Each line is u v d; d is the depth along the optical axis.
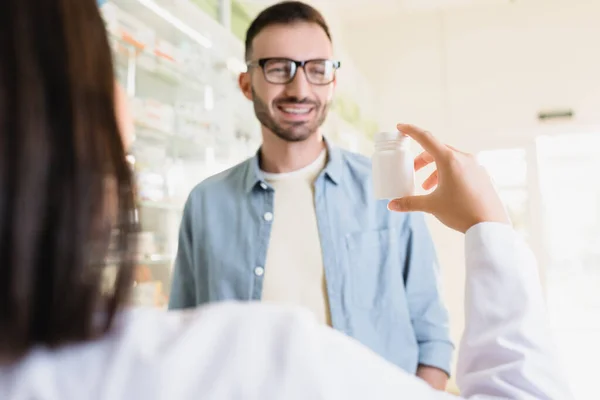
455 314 4.63
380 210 1.27
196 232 1.32
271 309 0.38
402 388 0.38
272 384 0.33
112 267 0.36
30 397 0.32
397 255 1.25
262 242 1.22
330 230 1.21
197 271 1.31
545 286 4.59
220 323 0.36
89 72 0.34
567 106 4.63
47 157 0.31
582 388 4.05
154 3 1.73
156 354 0.34
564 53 4.67
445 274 4.69
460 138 4.93
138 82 1.94
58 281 0.32
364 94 4.67
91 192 0.33
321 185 1.25
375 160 0.98
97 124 0.34
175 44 2.03
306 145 1.25
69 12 0.33
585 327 4.64
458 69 4.99
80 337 0.33
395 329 1.19
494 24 4.90
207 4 2.18
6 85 0.30
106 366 0.33
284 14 1.22
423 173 3.81
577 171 4.87
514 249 0.53
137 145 1.85
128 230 0.37
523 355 0.46
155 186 1.92
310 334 0.36
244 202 1.28
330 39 1.28
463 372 0.50
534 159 4.73
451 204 0.60
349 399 0.35
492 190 0.60
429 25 5.10
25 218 0.30
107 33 0.37
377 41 5.24
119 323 0.36
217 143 2.25
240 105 2.41
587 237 4.85
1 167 0.30
